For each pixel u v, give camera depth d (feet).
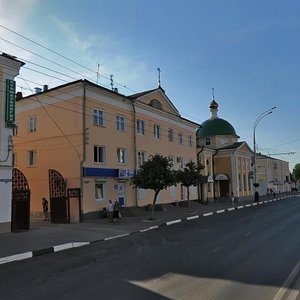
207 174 155.43
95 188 83.51
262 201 154.61
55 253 42.09
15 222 60.75
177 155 123.95
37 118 90.33
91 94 84.02
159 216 86.79
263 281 24.47
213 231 55.57
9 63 60.13
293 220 68.33
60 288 24.53
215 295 21.54
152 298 21.33
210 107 187.52
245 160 179.01
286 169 330.34
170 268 29.45
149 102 107.76
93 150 83.35
